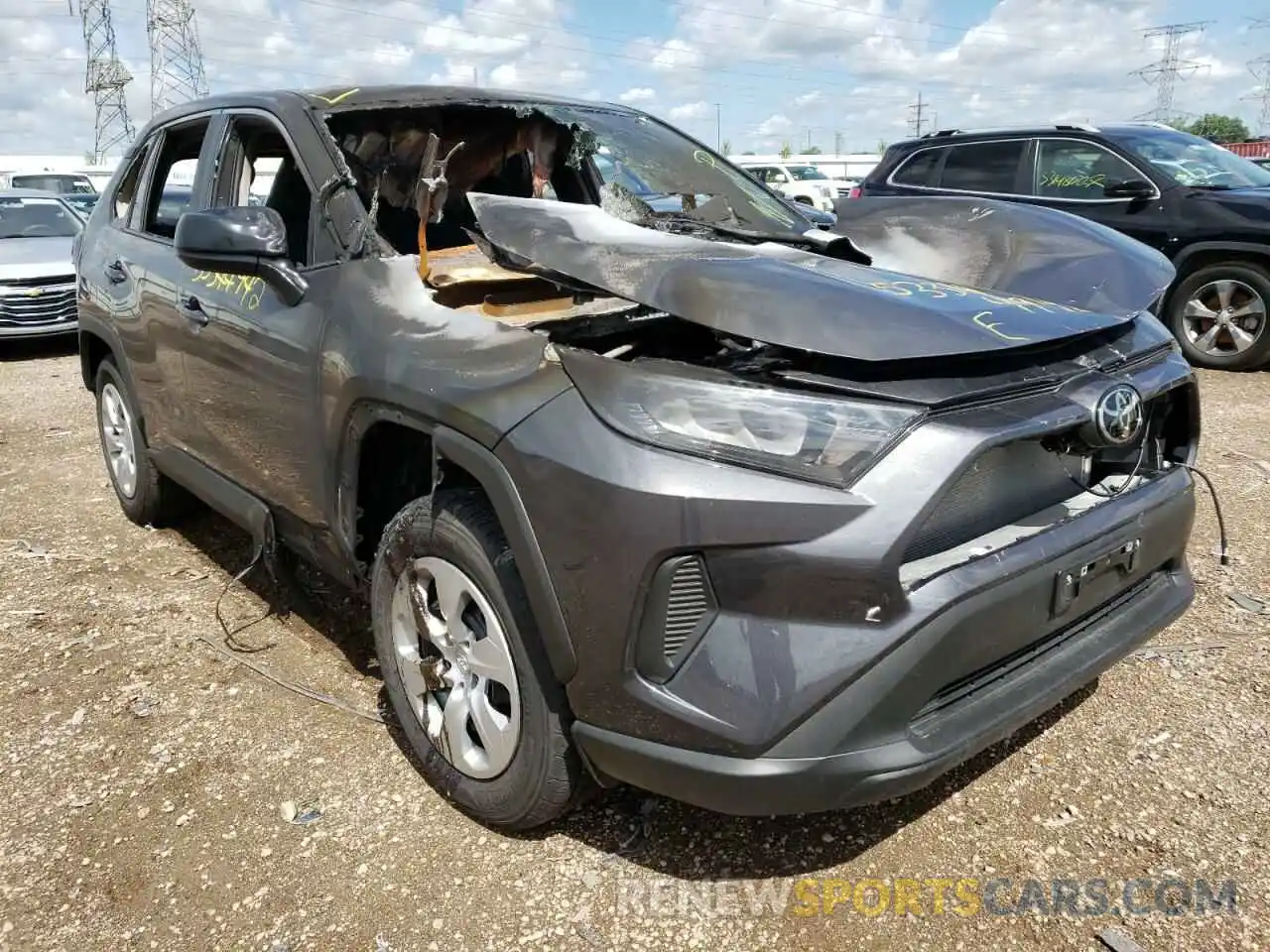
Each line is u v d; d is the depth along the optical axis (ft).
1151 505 7.78
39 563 13.30
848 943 6.71
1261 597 11.55
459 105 11.02
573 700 6.63
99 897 7.23
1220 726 9.04
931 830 7.80
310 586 12.47
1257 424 18.80
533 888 7.26
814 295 6.82
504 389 6.84
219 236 8.87
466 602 7.61
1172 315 24.40
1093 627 7.61
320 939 6.82
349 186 9.34
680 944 6.73
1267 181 24.75
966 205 11.05
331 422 8.48
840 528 5.85
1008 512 7.04
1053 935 6.73
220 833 7.89
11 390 25.11
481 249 7.97
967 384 6.45
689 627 6.15
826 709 5.91
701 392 6.26
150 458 13.32
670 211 11.42
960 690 6.66
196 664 10.56
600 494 6.16
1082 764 8.57
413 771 8.66
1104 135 25.41
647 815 8.00
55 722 9.47
